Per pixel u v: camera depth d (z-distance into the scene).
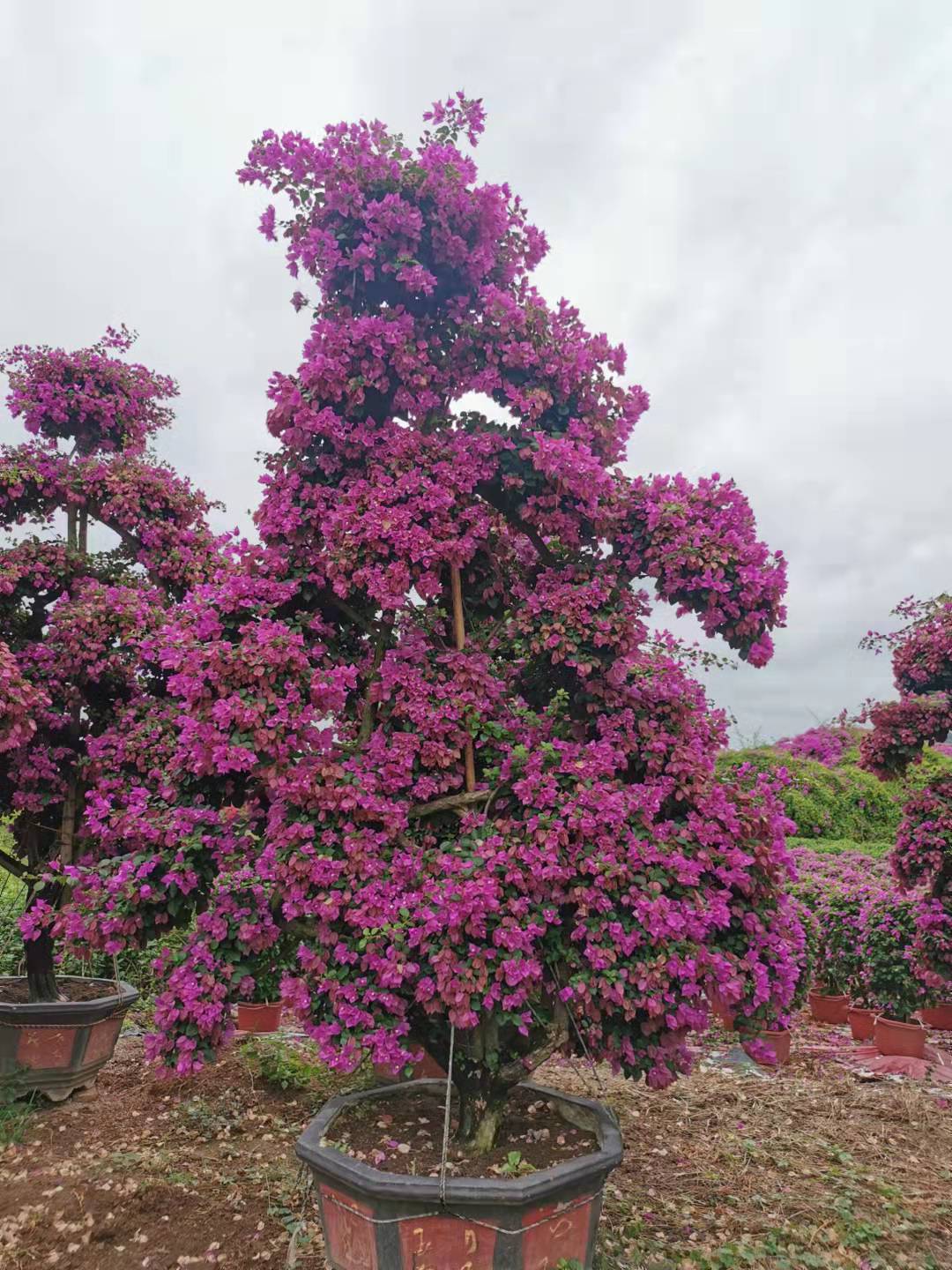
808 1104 4.83
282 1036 5.75
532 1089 3.34
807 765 12.64
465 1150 2.85
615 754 2.92
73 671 4.62
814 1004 7.22
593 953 2.54
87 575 5.18
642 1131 4.35
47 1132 4.10
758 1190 3.63
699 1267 2.98
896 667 6.37
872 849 11.03
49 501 5.12
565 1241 2.55
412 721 2.98
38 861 4.93
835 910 6.85
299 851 2.68
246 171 3.18
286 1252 3.01
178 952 2.96
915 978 6.04
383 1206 2.43
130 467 5.17
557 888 2.64
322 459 3.15
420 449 3.14
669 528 3.03
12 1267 2.88
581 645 2.99
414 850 2.86
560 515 3.06
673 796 2.97
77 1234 3.09
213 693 2.79
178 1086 4.82
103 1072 5.09
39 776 4.56
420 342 3.23
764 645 2.96
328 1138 2.88
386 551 2.88
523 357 3.17
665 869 2.73
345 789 2.68
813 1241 3.20
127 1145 3.95
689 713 3.16
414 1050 3.03
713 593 2.89
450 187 3.11
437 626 3.27
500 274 3.46
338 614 3.34
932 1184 3.77
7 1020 4.36
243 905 2.89
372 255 3.08
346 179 3.09
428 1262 2.41
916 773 11.94
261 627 2.81
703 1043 6.18
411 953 2.62
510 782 2.94
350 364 3.11
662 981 2.53
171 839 2.90
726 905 2.79
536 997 2.73
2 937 6.51
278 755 2.65
